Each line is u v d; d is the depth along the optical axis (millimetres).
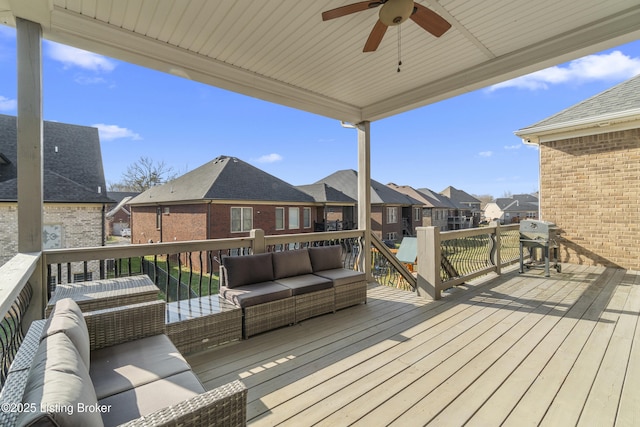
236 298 2971
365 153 5023
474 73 3627
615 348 2656
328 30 2873
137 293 2270
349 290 3775
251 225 14195
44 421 719
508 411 1855
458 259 4840
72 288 2354
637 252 5684
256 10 2555
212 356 2588
